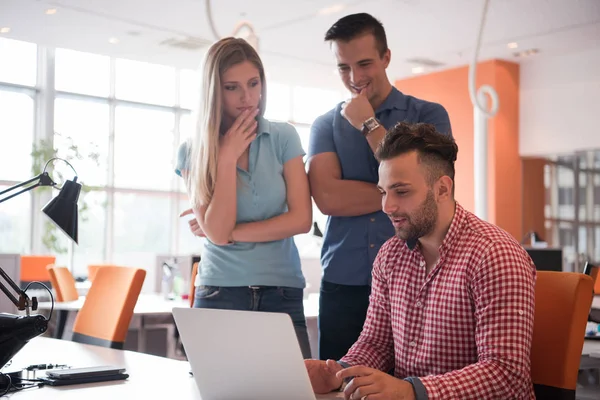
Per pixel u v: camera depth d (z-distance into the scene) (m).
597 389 3.01
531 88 11.14
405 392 1.51
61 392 1.67
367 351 1.90
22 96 10.95
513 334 1.61
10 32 9.41
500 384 1.57
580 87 10.62
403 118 2.55
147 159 12.00
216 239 2.21
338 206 2.50
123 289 2.68
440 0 8.10
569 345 1.76
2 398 1.61
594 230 10.51
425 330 1.77
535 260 5.00
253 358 1.45
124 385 1.76
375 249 2.46
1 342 1.72
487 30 9.38
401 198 1.69
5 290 1.78
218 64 2.21
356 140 2.54
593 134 10.45
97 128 11.55
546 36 9.70
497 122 10.96
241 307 2.19
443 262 1.74
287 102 13.38
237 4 8.20
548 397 1.78
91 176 11.39
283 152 2.32
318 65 11.21
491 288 1.65
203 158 2.21
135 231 11.90
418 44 10.04
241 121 2.22
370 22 2.48
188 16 8.62
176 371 1.95
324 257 2.57
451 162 1.72
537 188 11.12
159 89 12.13
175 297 5.64
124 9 8.36
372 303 1.96
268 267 2.21
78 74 11.38
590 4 8.33
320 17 8.70
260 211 2.28
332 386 1.70
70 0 8.04
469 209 11.22
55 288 5.49
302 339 2.25
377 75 2.51
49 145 10.77
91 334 2.74
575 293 1.77
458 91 11.42
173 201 12.24
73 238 2.10
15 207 10.79
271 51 10.35
